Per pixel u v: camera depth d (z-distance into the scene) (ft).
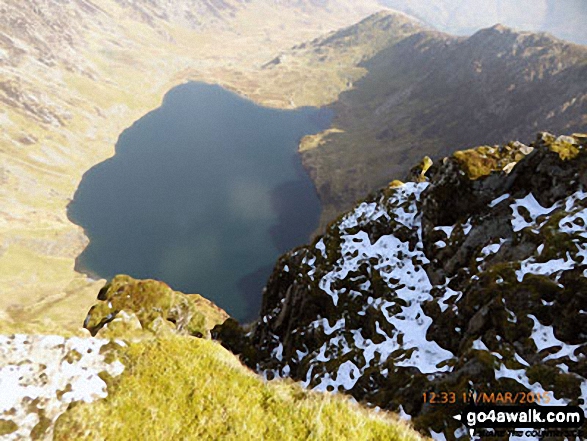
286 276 158.92
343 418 26.04
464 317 87.30
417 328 99.45
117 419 21.65
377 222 135.74
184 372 26.55
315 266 137.18
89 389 22.93
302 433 23.73
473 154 119.55
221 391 25.70
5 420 19.83
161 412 22.70
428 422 63.00
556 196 102.68
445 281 107.86
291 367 119.85
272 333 144.66
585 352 64.54
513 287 79.51
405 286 113.70
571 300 71.10
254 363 136.98
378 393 84.48
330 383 95.76
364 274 123.75
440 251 112.88
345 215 149.18
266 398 26.63
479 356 69.36
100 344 26.73
